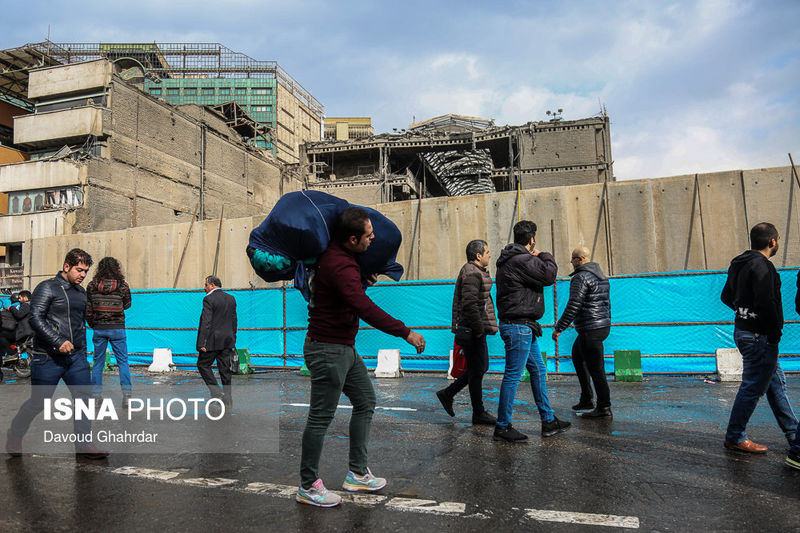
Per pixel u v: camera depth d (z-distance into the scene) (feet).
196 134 127.85
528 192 48.98
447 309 36.19
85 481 12.76
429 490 11.80
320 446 11.04
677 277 32.19
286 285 40.16
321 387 10.98
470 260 18.10
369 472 12.00
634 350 29.99
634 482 12.15
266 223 10.99
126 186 105.40
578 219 47.67
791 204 42.73
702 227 44.68
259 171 150.41
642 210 46.24
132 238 64.13
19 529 9.88
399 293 37.11
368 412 11.93
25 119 105.60
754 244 14.29
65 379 15.14
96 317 22.39
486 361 18.53
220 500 11.31
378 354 34.78
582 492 11.53
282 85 259.19
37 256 68.90
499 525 9.82
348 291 10.64
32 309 14.64
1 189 99.60
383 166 157.58
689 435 16.55
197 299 42.24
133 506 11.01
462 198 50.70
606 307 19.19
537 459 14.07
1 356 36.14
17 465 14.25
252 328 40.73
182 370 41.42
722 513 10.30
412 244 51.62
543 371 16.74
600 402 19.13
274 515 10.42
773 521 9.90
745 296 14.10
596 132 142.72
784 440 15.80
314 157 167.43
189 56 250.57
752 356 14.06
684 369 31.63
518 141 145.79
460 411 21.52
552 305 33.96
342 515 10.39
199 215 125.70
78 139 104.78
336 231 10.93
